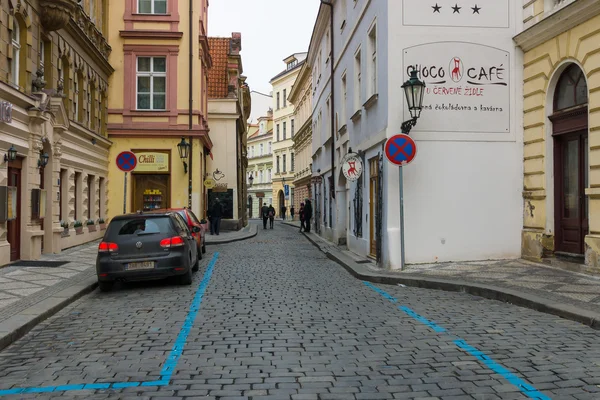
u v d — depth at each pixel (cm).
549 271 1091
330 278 1196
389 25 1259
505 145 1284
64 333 671
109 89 2306
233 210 3117
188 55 2370
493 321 718
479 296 927
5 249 1224
